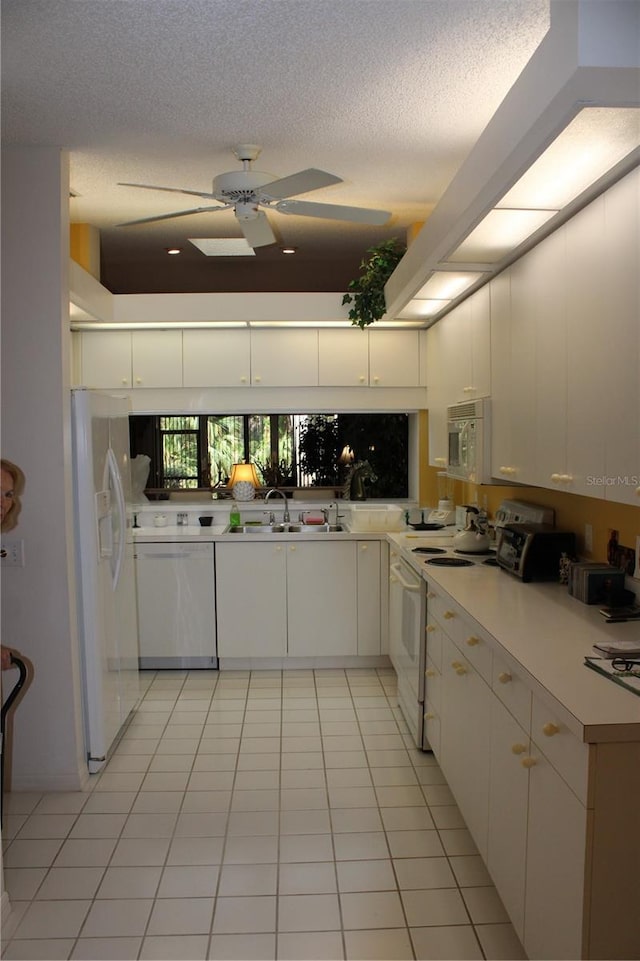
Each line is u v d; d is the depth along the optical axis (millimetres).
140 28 2035
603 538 2762
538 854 1811
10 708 2631
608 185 2090
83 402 3033
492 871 2205
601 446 2129
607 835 1540
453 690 2707
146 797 2932
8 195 2873
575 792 1588
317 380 4898
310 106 2557
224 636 4453
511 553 3086
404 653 3691
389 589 4445
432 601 3102
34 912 2240
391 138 2850
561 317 2449
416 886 2357
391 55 2197
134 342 4863
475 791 2396
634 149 1849
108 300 4539
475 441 3424
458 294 3723
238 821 2746
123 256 4992
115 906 2264
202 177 3314
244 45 2133
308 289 5289
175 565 4414
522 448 2877
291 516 5156
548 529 3086
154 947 2086
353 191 3537
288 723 3658
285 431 5309
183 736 3510
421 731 3312
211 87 2402
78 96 2453
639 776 1537
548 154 1887
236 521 4973
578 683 1761
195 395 4945
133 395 4938
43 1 1892
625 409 1973
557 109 1654
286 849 2562
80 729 3057
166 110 2580
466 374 3793
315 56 2199
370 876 2410
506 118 1951
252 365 4883
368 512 4512
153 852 2551
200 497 5297
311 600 4457
